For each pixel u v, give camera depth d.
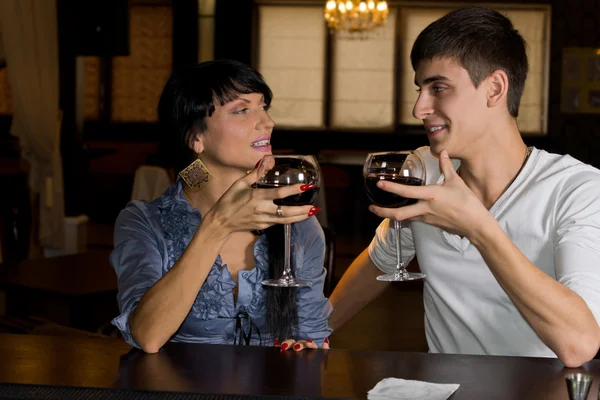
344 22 10.16
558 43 10.77
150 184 7.30
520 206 1.88
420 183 1.66
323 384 1.44
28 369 1.53
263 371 1.51
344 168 9.47
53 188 6.70
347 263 7.61
